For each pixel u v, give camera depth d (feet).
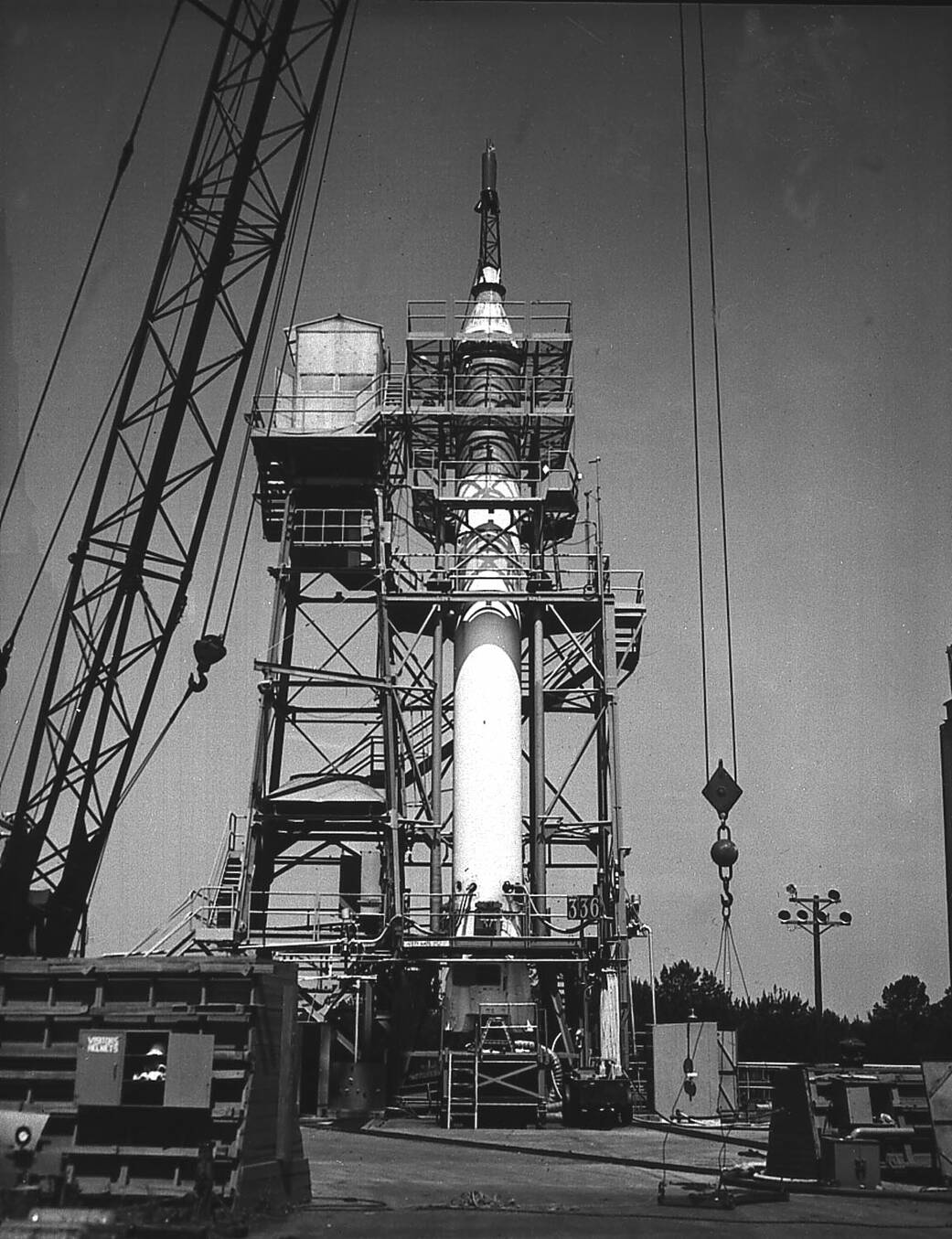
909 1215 67.10
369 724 162.50
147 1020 64.59
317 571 166.61
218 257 114.73
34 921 108.78
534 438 166.91
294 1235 57.41
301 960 144.05
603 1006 145.59
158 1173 62.49
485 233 178.09
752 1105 144.87
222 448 117.29
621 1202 72.33
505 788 149.79
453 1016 141.08
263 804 151.12
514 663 154.61
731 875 86.79
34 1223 55.98
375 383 164.66
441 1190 77.36
